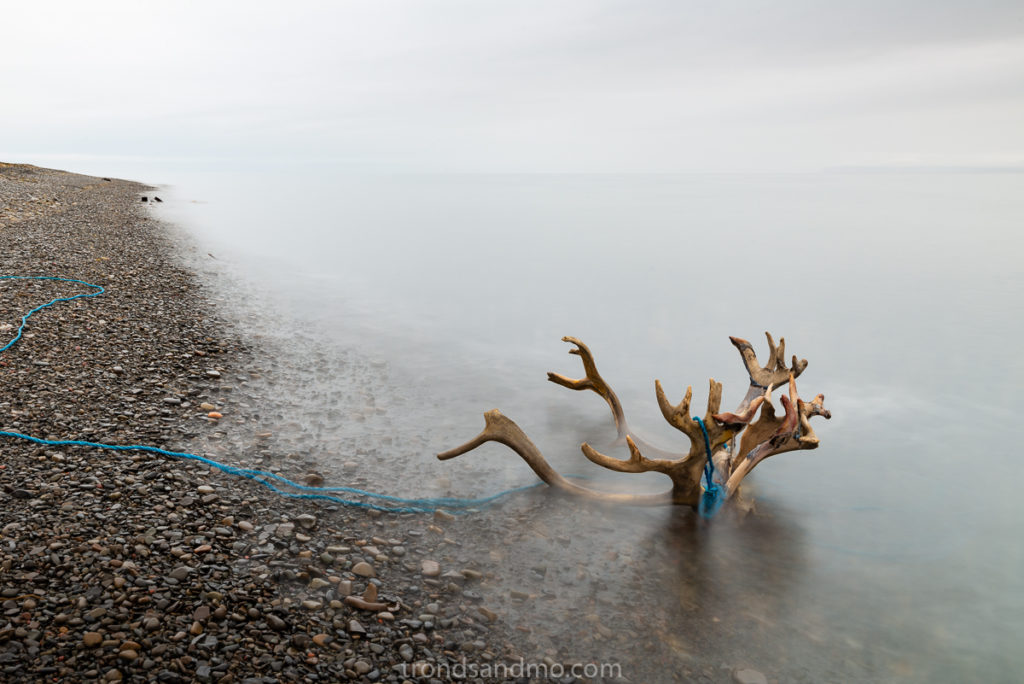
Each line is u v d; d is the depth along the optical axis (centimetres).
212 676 320
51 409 611
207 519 462
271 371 826
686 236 3272
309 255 1964
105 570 389
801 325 1405
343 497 525
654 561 477
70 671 311
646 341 1212
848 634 412
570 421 752
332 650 353
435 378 880
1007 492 623
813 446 512
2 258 1266
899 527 551
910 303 1656
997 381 1007
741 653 388
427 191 9100
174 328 953
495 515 523
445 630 382
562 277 1911
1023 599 456
